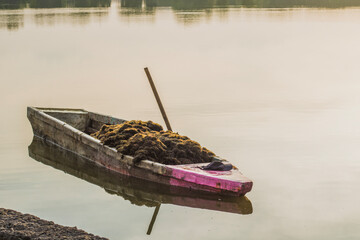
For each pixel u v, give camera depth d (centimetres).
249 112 1756
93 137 1338
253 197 1098
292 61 2806
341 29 3997
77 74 2458
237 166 1260
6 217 916
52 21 4512
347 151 1361
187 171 1127
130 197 1134
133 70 2544
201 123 1617
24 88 2170
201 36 3700
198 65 2680
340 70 2555
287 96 1994
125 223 995
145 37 3659
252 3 6612
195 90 2106
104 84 2238
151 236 939
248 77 2395
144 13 5319
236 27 4141
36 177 1232
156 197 1142
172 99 1950
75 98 1983
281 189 1134
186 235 947
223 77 2392
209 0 7162
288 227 970
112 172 1255
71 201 1099
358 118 1670
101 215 1031
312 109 1797
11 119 1711
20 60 2844
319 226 968
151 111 1775
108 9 5791
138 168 1194
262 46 3297
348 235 938
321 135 1501
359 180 1176
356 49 3166
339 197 1091
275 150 1371
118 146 1255
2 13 5156
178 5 6375
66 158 1380
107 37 3656
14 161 1334
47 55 2981
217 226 984
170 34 3800
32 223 893
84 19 4688
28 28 4078
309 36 3691
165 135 1278
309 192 1116
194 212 1054
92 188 1178
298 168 1248
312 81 2297
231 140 1453
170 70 2553
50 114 1555
